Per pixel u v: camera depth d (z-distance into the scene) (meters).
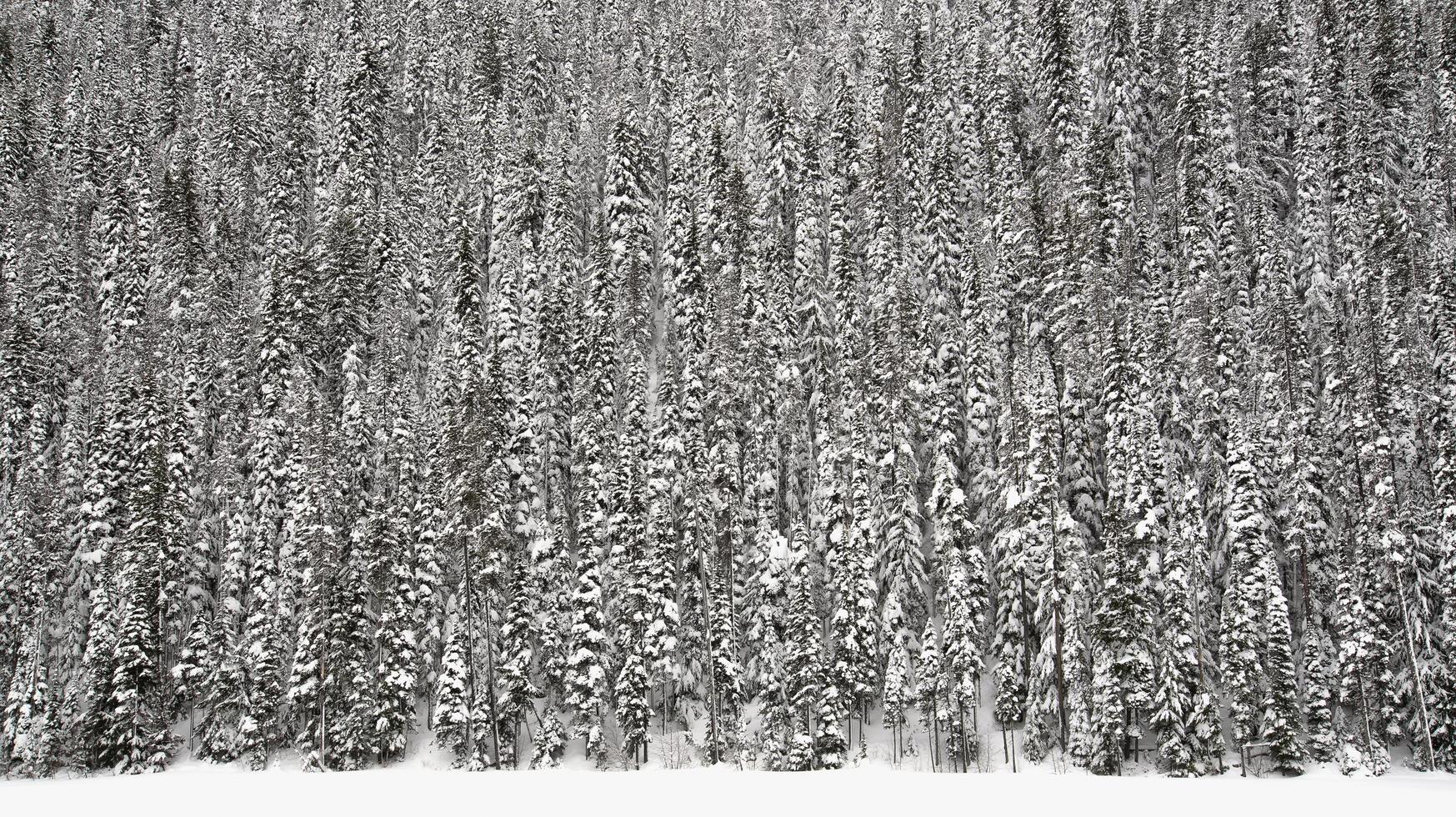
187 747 50.31
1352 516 45.97
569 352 63.66
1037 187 72.00
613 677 49.53
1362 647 41.28
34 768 46.62
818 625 47.25
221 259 71.38
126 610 48.75
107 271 72.00
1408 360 49.56
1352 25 76.69
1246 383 51.66
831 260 67.31
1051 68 76.50
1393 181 66.31
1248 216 62.12
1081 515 49.78
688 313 66.44
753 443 58.25
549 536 53.16
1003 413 53.19
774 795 26.05
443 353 63.97
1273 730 40.59
